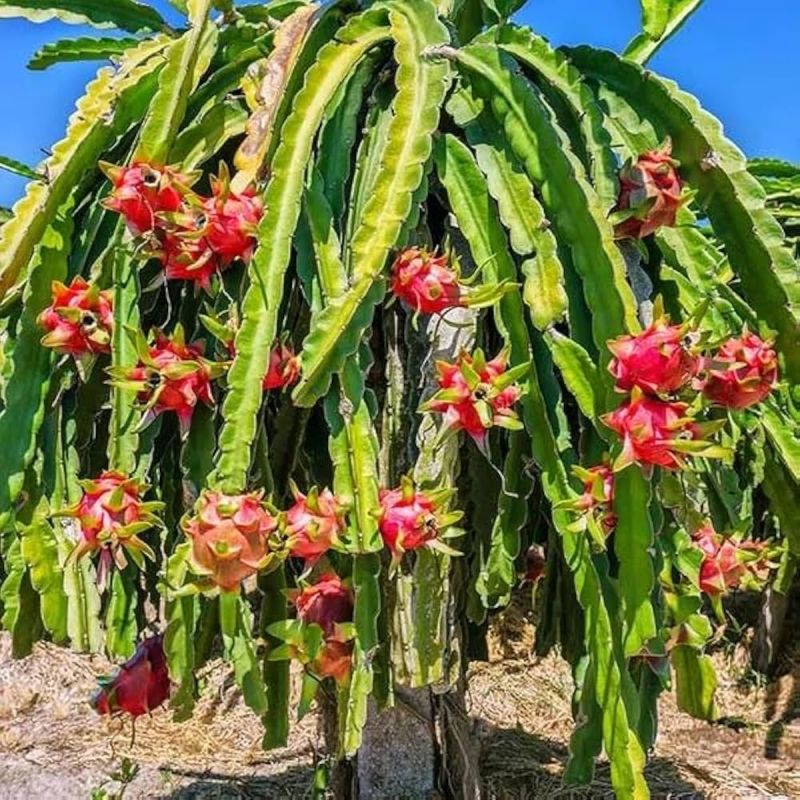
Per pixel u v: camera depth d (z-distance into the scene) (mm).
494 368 1036
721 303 1438
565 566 1327
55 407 1203
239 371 988
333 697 1529
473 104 1204
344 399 1048
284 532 968
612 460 1018
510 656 3295
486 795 1972
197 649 1184
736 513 1466
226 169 1028
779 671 3334
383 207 1033
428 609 1109
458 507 1272
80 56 1651
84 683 2910
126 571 1195
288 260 1026
